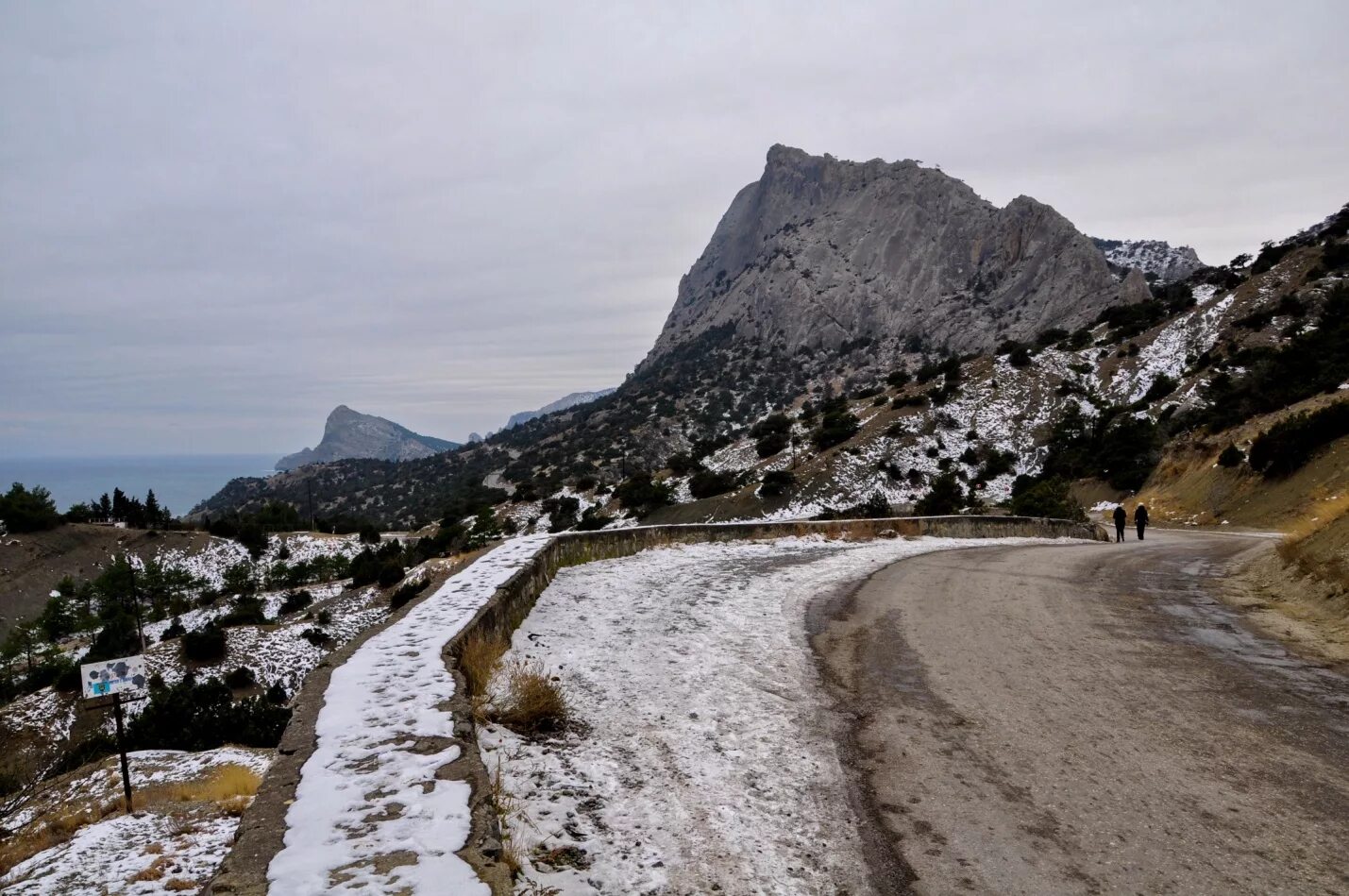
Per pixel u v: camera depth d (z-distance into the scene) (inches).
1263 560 608.7
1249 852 156.9
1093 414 3503.9
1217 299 4003.4
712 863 152.4
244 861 119.8
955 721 238.1
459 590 349.7
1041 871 150.3
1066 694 265.0
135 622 2193.7
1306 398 1963.6
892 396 4426.7
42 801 503.5
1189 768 200.5
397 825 132.1
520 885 136.3
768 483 3267.7
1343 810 175.8
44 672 1975.9
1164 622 385.7
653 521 3208.7
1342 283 3144.7
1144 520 1153.4
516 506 4288.9
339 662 232.1
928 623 383.2
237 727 854.5
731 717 240.2
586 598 437.4
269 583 3053.6
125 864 257.0
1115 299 7391.7
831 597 456.8
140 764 542.0
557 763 197.6
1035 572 575.5
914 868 152.6
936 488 2876.5
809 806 179.9
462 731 178.1
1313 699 258.8
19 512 3644.2
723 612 402.0
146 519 4175.7
